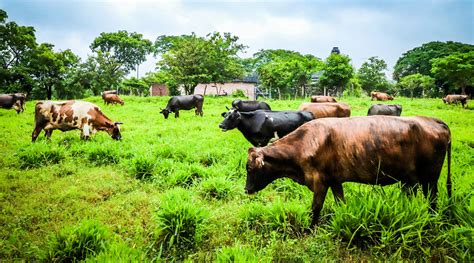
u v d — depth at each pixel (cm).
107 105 2514
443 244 345
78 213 475
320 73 6906
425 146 373
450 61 4050
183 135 1132
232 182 584
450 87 4841
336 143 389
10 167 695
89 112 982
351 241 363
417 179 388
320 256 344
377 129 377
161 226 402
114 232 412
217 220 454
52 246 346
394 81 7169
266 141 841
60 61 4378
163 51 7588
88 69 4584
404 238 341
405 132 371
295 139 417
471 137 1030
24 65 4238
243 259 311
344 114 1205
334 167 395
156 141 1002
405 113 1936
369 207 369
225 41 4112
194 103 1844
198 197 542
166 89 5647
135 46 7231
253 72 8119
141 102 2917
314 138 400
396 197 382
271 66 4859
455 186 452
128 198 539
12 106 1869
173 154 792
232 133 1111
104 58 4822
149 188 592
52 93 4947
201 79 3859
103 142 955
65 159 748
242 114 848
